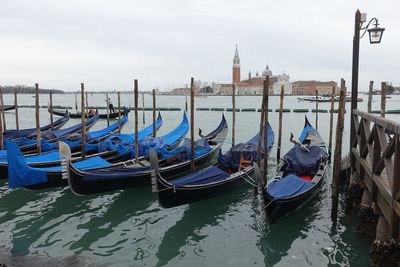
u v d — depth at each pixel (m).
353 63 9.80
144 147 13.70
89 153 15.41
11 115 45.53
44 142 15.81
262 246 8.16
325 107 57.22
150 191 11.80
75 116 38.41
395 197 5.41
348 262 7.35
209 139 17.47
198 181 9.98
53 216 9.88
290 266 7.31
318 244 8.15
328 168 14.81
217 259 7.64
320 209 10.18
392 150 5.75
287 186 9.40
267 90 10.98
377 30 9.12
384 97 12.55
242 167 12.23
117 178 10.62
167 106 65.31
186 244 8.30
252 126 30.92
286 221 9.34
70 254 7.80
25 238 8.55
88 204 10.75
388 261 5.87
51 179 10.46
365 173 8.03
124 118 27.52
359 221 8.48
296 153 11.83
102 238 8.59
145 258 7.67
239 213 10.09
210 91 157.38
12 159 9.82
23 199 11.13
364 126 8.12
